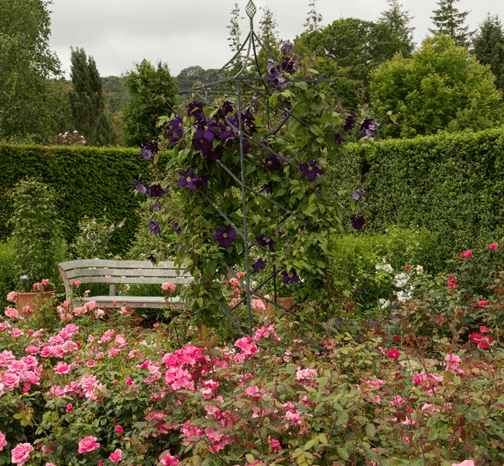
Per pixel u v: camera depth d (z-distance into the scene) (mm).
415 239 6016
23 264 5867
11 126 19156
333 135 3119
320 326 3182
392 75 20047
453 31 33094
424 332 3756
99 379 2549
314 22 27016
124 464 2006
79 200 8578
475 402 1801
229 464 1710
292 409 1788
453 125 8406
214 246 3105
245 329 3385
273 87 3309
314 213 3178
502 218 5902
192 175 3018
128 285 5902
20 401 2330
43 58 20844
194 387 2062
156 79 18266
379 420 1710
